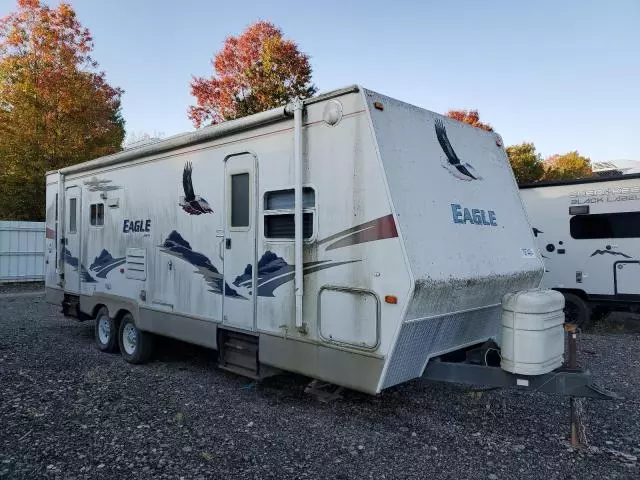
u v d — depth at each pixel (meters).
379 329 3.68
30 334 8.19
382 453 3.78
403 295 3.54
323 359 4.06
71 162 17.77
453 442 3.97
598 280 8.80
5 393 5.11
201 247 5.29
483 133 5.07
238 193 4.87
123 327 6.54
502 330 3.91
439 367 4.10
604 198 8.70
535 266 4.90
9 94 17.16
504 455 3.75
